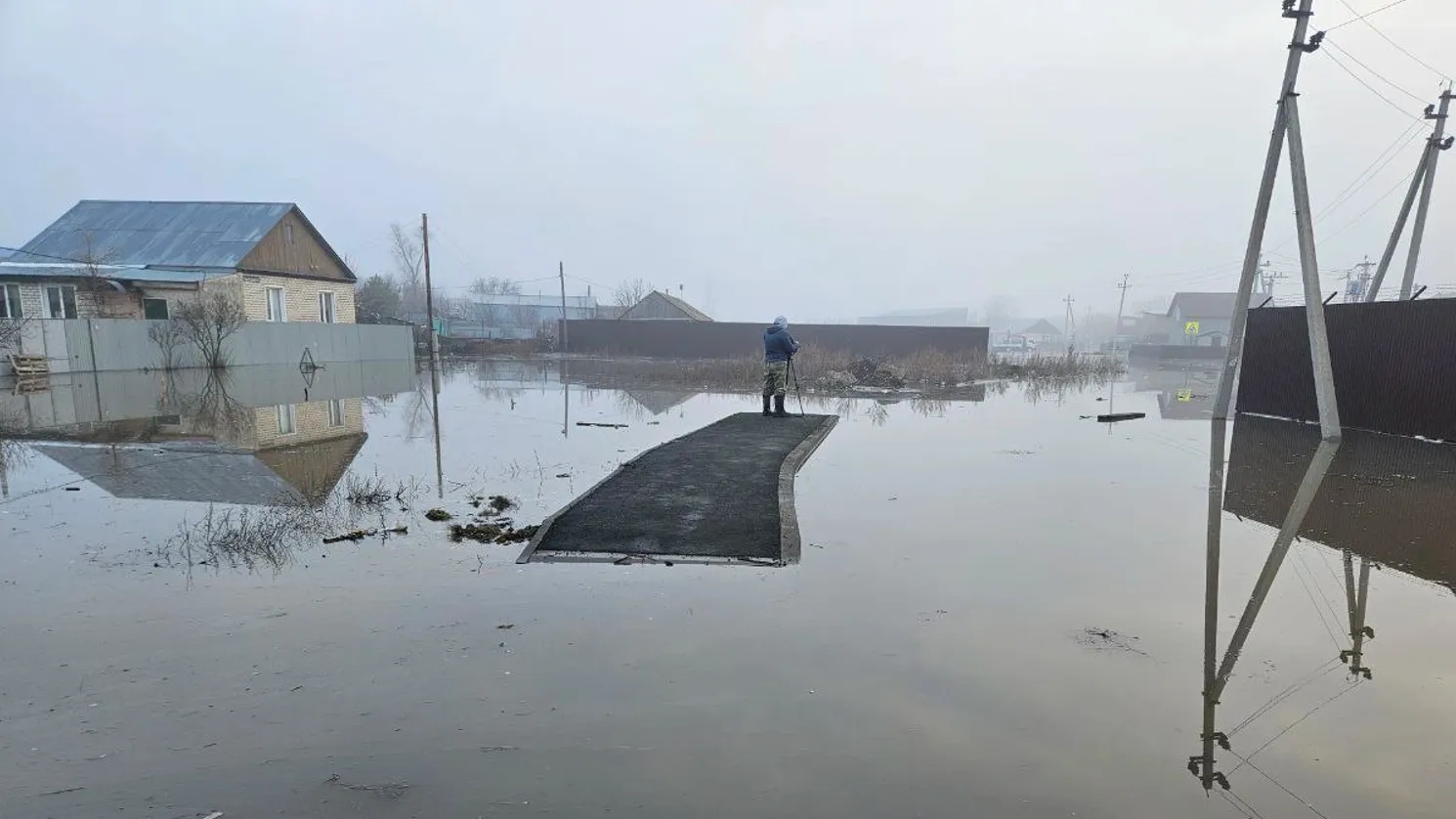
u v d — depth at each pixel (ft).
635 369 81.35
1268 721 8.47
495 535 15.92
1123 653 10.19
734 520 16.75
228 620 11.23
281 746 7.95
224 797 7.13
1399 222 46.29
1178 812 6.86
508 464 24.58
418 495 19.97
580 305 229.04
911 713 8.55
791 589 12.57
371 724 8.34
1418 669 9.80
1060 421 37.86
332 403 44.80
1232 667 9.82
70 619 11.26
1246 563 14.24
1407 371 32.09
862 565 13.88
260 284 76.43
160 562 14.02
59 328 59.31
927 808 6.89
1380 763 7.67
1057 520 17.34
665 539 15.24
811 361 67.56
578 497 18.90
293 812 6.89
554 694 8.98
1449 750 7.91
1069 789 7.20
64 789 7.23
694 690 9.07
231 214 80.43
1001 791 7.16
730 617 11.36
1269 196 37.70
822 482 21.70
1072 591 12.57
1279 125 36.50
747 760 7.63
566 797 7.06
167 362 65.51
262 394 48.88
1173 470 23.86
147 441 29.78
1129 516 17.79
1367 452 27.81
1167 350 130.82
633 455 26.50
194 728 8.27
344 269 90.79
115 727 8.29
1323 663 9.98
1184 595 12.47
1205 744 8.00
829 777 7.36
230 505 18.83
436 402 45.62
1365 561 14.39
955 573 13.46
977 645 10.39
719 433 30.96
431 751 7.84
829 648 10.27
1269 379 40.01
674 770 7.47
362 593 12.35
